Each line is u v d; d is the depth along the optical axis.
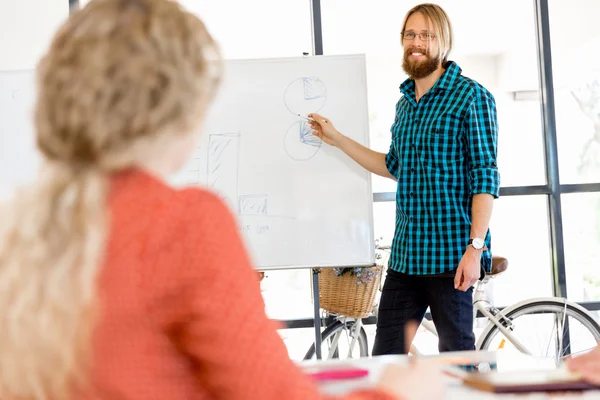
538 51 3.43
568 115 3.42
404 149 2.32
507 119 3.43
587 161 3.41
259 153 2.70
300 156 2.69
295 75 2.72
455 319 2.21
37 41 3.22
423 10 2.28
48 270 0.52
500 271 2.73
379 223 3.35
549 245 3.44
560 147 3.42
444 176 2.24
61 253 0.53
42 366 0.52
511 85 3.44
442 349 2.24
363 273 2.76
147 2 0.59
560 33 3.41
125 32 0.56
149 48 0.56
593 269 3.42
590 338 3.12
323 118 2.67
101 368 0.55
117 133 0.55
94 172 0.56
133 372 0.55
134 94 0.55
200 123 0.62
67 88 0.55
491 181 2.18
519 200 3.43
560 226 3.41
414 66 2.25
